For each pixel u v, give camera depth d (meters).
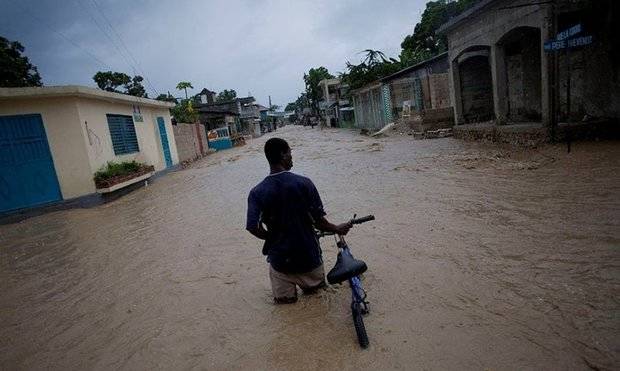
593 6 10.74
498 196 7.07
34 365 3.76
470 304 3.70
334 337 3.49
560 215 5.62
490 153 11.85
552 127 11.04
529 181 7.77
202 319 4.17
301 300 4.22
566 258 4.31
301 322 3.81
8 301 5.46
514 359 2.89
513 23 12.50
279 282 4.04
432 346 3.16
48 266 6.83
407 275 4.48
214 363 3.38
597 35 11.20
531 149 11.27
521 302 3.61
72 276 6.15
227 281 5.11
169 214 9.83
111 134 15.52
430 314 3.63
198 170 20.03
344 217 7.15
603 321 3.17
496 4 12.90
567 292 3.65
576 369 2.72
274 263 3.89
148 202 12.12
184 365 3.41
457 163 10.99
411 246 5.33
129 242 7.67
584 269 4.02
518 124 13.64
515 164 9.55
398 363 3.02
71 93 12.50
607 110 11.25
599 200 5.98
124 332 4.14
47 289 5.73
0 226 11.23
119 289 5.35
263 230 3.78
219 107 60.16
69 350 3.94
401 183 9.44
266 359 3.32
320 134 39.03
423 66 25.81
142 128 18.72
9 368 3.77
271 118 90.00
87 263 6.71
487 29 14.09
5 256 7.82
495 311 3.53
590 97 11.62
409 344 3.23
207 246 6.70
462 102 18.58
